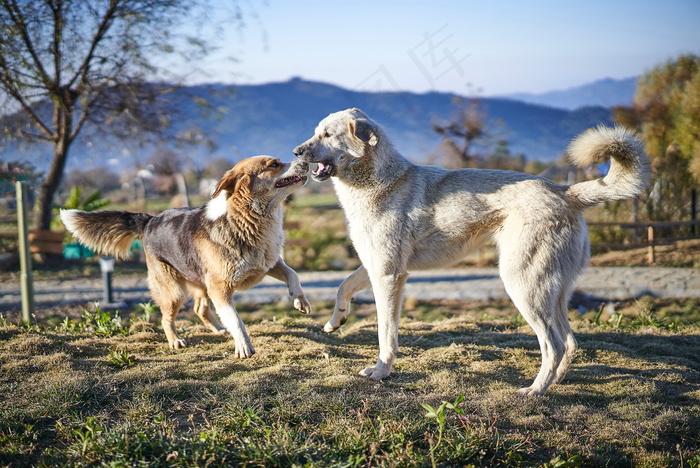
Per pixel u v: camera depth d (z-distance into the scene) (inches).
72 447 131.6
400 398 162.4
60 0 597.6
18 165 764.6
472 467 128.2
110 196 1691.7
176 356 209.6
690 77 741.9
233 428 142.9
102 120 699.4
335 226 787.4
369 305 445.7
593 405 169.2
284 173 211.3
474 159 898.1
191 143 773.3
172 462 126.1
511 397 166.6
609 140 166.9
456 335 259.1
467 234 182.2
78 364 196.1
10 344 212.4
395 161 185.8
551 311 172.9
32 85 615.8
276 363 202.5
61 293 480.4
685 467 135.0
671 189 719.1
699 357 232.5
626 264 586.9
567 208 174.6
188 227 221.1
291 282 223.6
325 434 140.6
